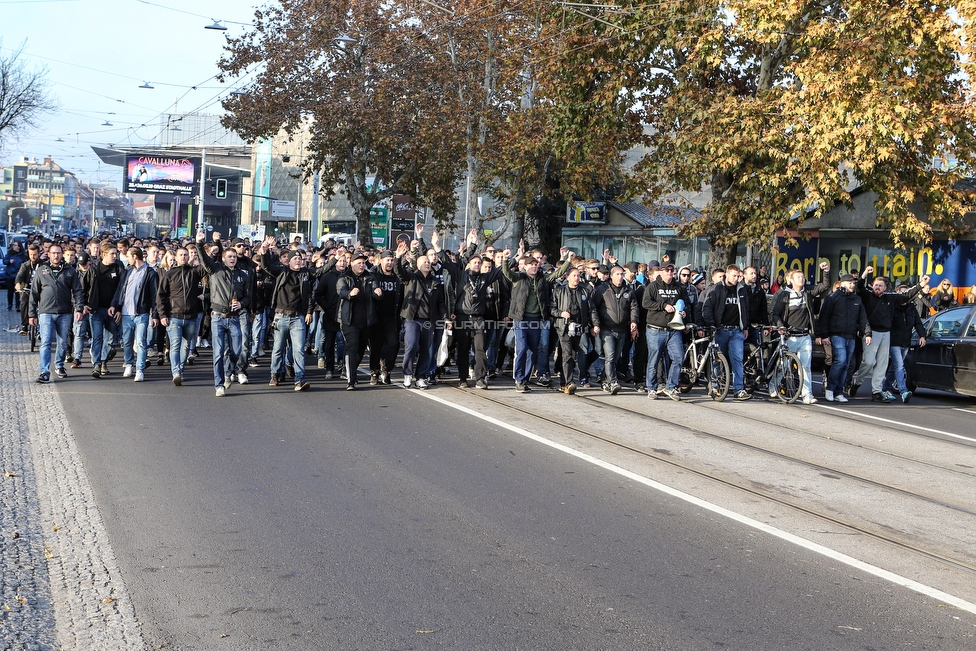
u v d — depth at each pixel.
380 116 31.52
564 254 15.11
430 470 8.60
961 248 21.42
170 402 12.09
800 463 9.49
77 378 14.26
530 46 26.00
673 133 21.14
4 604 5.20
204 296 13.91
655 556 6.30
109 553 6.12
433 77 30.64
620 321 14.16
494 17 27.77
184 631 4.91
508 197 30.66
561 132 22.98
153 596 5.39
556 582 5.74
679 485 8.32
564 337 13.95
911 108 17.39
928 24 17.56
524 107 29.38
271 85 32.44
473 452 9.45
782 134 18.70
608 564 6.11
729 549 6.50
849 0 18.22
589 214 38.06
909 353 15.80
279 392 13.24
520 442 10.03
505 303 15.41
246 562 5.99
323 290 14.91
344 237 53.38
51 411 11.20
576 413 12.15
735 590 5.68
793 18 18.81
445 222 38.03
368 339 14.53
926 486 8.71
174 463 8.62
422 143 32.09
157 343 16.45
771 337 14.68
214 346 12.70
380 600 5.38
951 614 5.39
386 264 14.10
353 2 31.17
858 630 5.11
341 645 4.75
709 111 19.48
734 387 14.33
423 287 13.99
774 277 25.09
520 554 6.27
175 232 88.38
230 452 9.14
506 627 5.02
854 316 14.66
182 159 87.62
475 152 30.02
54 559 6.00
